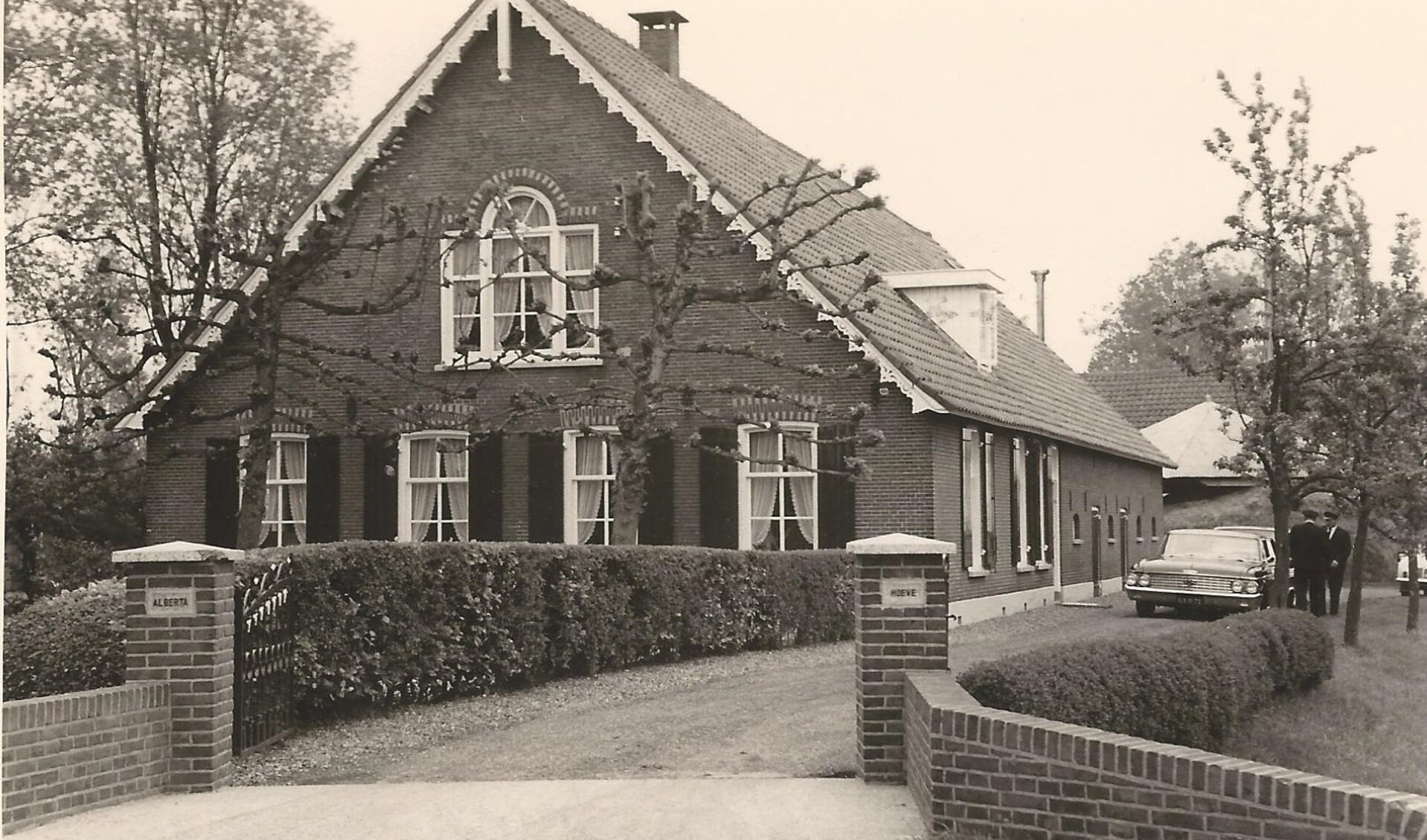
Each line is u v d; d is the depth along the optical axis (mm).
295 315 26312
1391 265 21234
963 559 25375
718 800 10188
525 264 25719
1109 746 8055
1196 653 14672
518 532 25453
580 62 25375
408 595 14406
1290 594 30000
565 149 25656
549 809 10023
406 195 26094
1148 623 25047
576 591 16688
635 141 25422
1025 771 8445
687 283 21406
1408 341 20328
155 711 10719
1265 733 16578
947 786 8812
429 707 14633
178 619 10906
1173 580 26484
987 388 27859
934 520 23719
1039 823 8367
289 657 12883
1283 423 20297
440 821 9719
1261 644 17047
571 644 16594
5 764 9469
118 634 11750
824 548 24047
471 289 22688
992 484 27172
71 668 11695
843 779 10898
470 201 25516
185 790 10797
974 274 29219
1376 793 6910
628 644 17562
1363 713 18828
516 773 11461
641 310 25219
